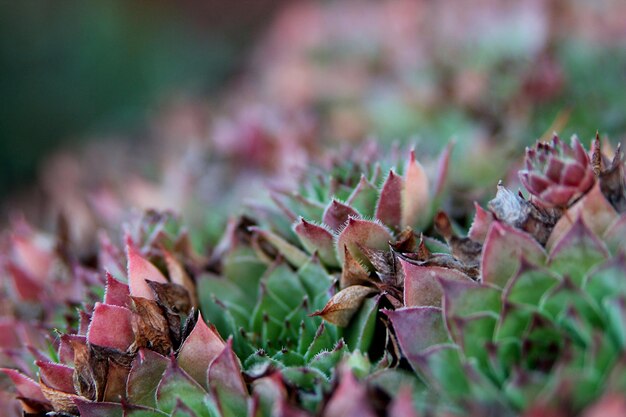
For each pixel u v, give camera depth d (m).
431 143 0.53
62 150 0.94
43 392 0.39
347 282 0.40
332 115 0.63
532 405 0.33
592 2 0.59
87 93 1.04
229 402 0.37
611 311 0.34
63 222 0.50
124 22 1.08
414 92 0.55
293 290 0.42
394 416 0.33
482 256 0.36
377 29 0.71
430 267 0.38
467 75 0.54
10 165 0.99
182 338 0.39
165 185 0.55
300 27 0.78
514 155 0.49
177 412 0.37
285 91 0.69
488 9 0.60
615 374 0.33
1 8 1.02
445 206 0.45
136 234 0.45
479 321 0.35
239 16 1.21
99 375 0.38
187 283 0.42
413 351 0.36
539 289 0.35
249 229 0.42
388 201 0.41
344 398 0.35
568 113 0.48
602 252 0.35
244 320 0.42
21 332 0.45
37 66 1.03
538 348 0.35
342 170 0.44
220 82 1.08
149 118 0.94
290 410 0.34
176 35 1.13
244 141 0.58
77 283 0.46
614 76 0.54
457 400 0.35
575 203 0.37
